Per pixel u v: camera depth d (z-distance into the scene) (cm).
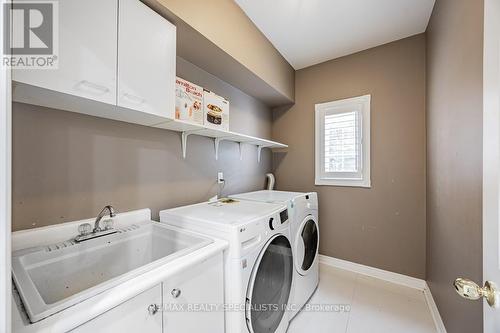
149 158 147
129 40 100
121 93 97
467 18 105
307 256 184
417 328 154
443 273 145
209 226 115
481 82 92
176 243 117
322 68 253
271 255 133
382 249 218
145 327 74
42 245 97
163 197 156
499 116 53
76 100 90
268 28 192
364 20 182
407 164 206
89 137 117
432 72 173
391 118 213
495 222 54
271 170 290
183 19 121
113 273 110
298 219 173
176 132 166
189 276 90
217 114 169
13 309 58
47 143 103
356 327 156
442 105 146
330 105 246
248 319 110
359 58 229
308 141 262
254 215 130
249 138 204
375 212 222
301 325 158
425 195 198
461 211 113
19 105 95
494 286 53
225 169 215
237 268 106
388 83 214
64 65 79
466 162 107
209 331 100
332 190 246
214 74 192
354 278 220
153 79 110
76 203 112
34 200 99
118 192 130
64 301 60
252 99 251
